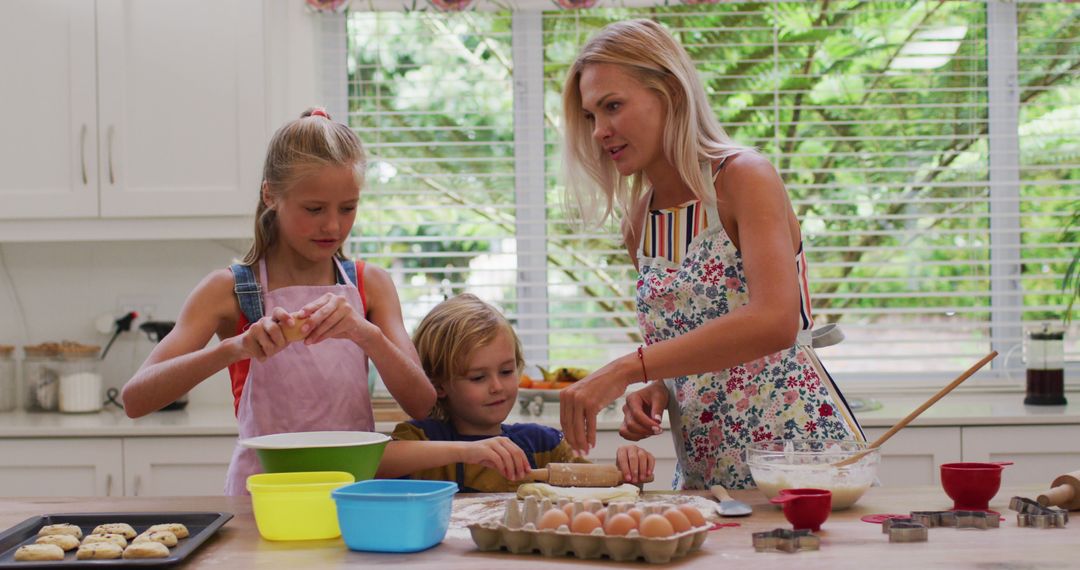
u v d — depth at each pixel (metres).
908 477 2.70
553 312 3.36
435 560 1.18
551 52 3.34
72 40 2.98
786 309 1.49
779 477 1.42
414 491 1.30
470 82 3.33
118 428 2.72
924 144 3.32
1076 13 3.29
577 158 1.79
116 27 2.98
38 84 2.99
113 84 2.98
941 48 3.30
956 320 3.33
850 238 3.33
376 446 1.43
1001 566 1.10
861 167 3.32
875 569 1.10
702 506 1.44
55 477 2.73
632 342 3.35
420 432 1.85
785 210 1.60
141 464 2.72
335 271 1.86
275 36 3.20
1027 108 3.32
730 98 3.32
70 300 3.32
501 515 1.40
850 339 3.32
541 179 3.34
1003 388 3.27
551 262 3.36
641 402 1.73
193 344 1.72
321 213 1.67
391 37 3.30
